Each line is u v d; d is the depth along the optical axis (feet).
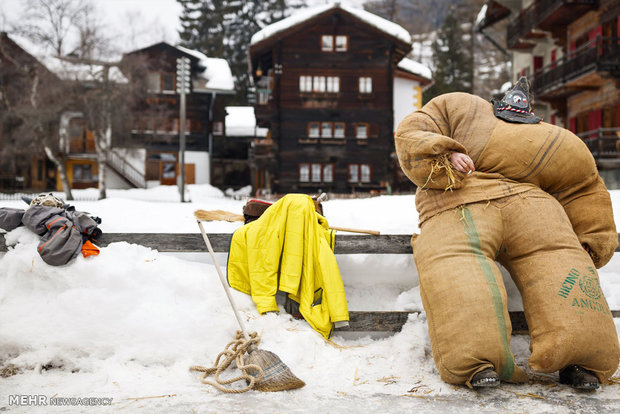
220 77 125.49
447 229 11.73
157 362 12.00
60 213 13.69
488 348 10.39
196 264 13.94
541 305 10.80
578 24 74.43
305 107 93.86
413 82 108.47
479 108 12.85
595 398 10.48
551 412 9.78
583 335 10.31
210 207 28.94
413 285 14.73
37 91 96.37
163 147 124.16
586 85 69.92
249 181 140.26
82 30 98.68
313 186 93.15
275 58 93.50
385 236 14.42
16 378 11.45
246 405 10.08
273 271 13.42
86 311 12.25
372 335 13.55
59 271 12.71
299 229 13.67
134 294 12.59
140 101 119.55
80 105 99.91
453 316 10.73
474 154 12.40
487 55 208.95
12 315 12.35
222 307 12.90
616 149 62.49
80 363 11.98
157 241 14.01
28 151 99.76
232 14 218.38
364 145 94.17
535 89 79.61
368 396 10.54
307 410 9.85
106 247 13.66
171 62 122.11
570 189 12.61
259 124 98.84
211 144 126.82
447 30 187.73
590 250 12.32
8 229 13.57
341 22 93.71
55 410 9.74
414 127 12.57
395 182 101.14
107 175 123.75
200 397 10.45
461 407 10.02
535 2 77.41
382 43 94.58
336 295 13.17
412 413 9.75
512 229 11.68
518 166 12.12
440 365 10.93
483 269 11.05
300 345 12.16
